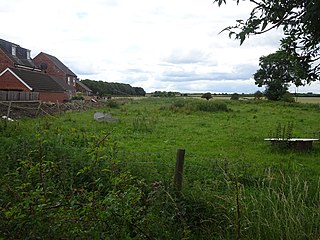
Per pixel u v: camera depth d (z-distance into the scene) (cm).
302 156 1234
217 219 502
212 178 729
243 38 358
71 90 6669
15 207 307
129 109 3828
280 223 459
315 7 333
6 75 4256
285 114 3347
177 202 536
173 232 476
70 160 684
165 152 1206
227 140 1609
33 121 1898
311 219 469
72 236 316
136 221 389
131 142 1462
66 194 389
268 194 531
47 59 7244
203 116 3008
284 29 376
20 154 725
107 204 330
